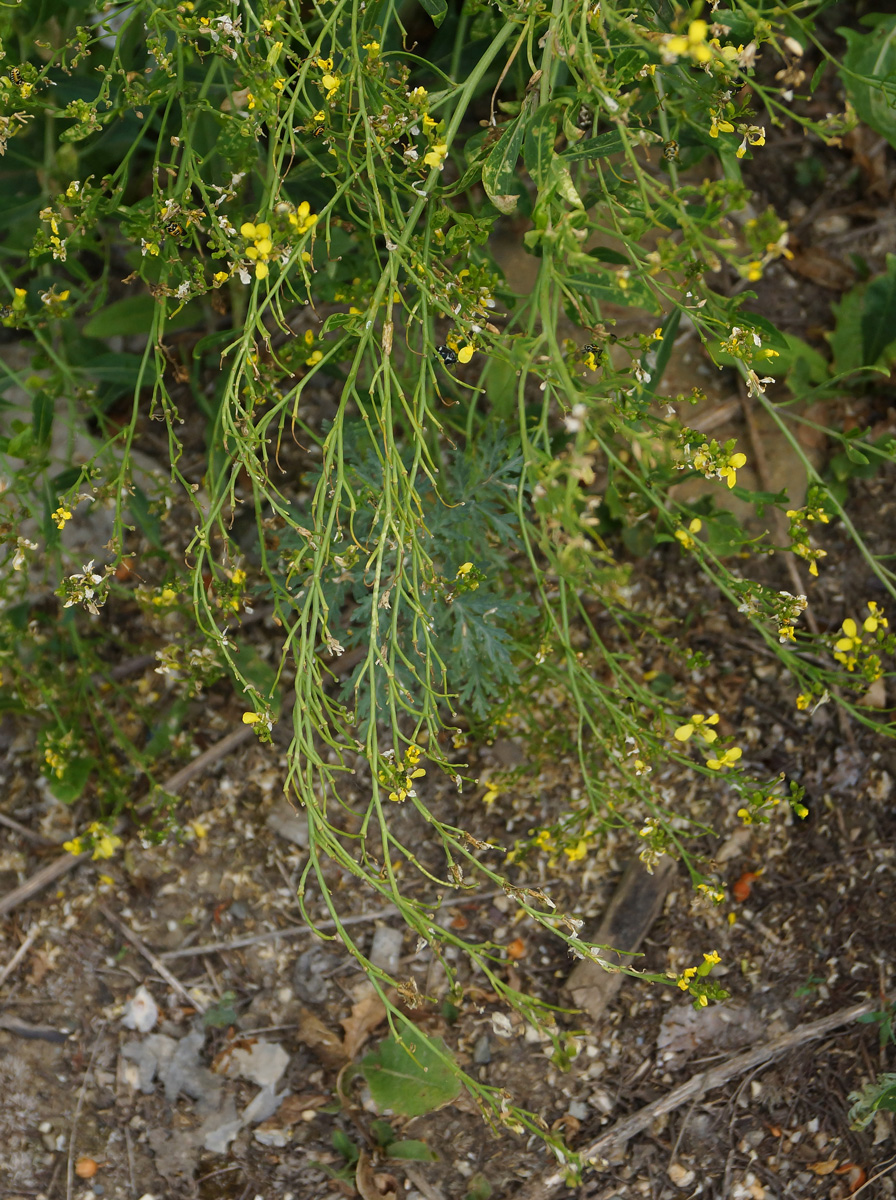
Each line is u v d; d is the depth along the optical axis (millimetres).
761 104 742
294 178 573
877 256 727
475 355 694
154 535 613
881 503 687
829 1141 592
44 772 642
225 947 645
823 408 696
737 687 670
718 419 700
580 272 476
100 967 642
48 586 690
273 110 468
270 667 672
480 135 505
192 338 727
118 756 674
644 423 511
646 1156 597
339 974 639
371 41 500
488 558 589
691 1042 615
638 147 679
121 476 530
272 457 707
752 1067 607
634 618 606
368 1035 629
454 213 500
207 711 682
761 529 686
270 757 673
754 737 662
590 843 649
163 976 639
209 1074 623
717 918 634
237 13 510
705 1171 592
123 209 522
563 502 410
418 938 645
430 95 486
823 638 528
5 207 631
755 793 526
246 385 514
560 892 646
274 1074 622
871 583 676
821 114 748
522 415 441
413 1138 608
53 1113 615
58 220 515
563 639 508
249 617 688
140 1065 624
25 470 577
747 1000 620
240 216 540
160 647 688
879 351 684
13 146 635
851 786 648
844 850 639
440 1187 598
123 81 549
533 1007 492
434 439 613
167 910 652
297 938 647
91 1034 630
